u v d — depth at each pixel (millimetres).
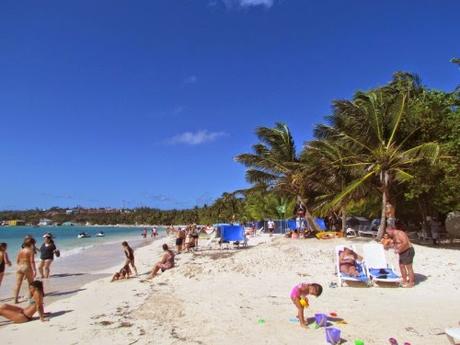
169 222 182500
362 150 21672
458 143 19609
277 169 26453
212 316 8766
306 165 25219
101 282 15219
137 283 14148
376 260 12164
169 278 14461
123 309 9945
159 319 8750
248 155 26906
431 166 20047
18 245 47219
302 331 7555
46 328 8500
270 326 7922
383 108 20578
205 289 11852
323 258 15102
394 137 21562
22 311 9125
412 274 11320
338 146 22641
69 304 10938
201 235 56406
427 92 22906
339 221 34781
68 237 78250
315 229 25953
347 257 12125
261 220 57312
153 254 29750
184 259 20172
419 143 21641
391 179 20438
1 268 12414
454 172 20188
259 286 12039
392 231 11648
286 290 11398
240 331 7668
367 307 9227
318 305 9484
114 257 29453
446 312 8656
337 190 25391
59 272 19703
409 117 20969
